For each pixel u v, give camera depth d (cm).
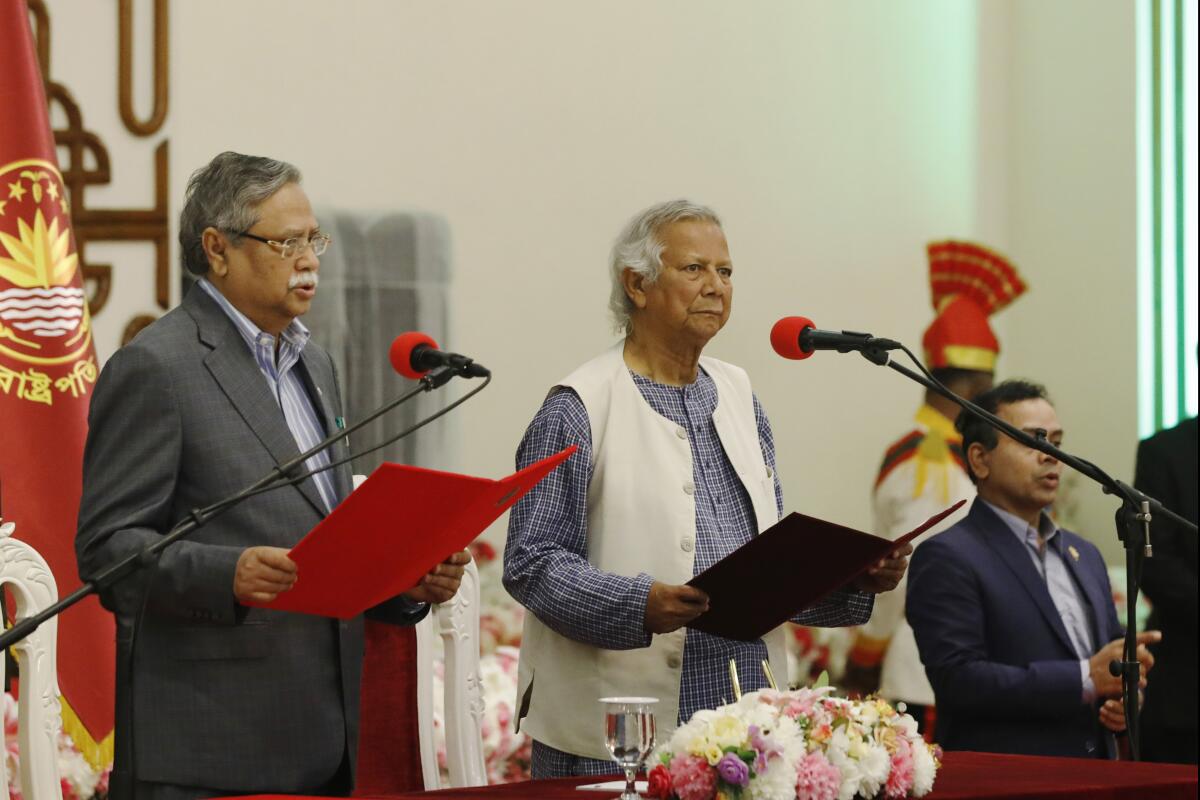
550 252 1368
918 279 1622
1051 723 816
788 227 1534
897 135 1617
